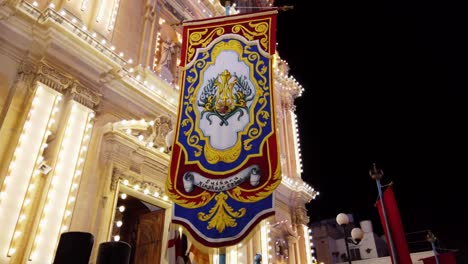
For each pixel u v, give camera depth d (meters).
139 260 10.45
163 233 10.34
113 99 10.39
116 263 4.89
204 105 7.62
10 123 7.89
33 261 7.17
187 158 7.05
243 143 6.95
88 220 8.57
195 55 8.42
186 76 8.20
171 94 12.08
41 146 8.03
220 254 6.64
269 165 6.59
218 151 6.97
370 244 34.75
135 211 11.69
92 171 9.11
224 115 7.38
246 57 8.11
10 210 7.19
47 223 7.63
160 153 10.76
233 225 6.18
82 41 9.20
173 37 13.88
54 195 7.93
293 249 15.74
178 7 14.22
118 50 11.11
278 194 16.38
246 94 7.57
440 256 19.00
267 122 7.09
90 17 10.42
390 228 10.13
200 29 8.80
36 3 9.02
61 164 8.28
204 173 6.80
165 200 10.66
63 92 9.01
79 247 4.80
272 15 8.56
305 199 17.77
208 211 6.39
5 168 7.45
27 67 8.59
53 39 8.81
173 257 9.72
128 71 10.50
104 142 9.73
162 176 10.97
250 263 12.73
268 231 14.23
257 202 6.29
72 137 8.70
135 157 10.30
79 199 8.57
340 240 36.03
